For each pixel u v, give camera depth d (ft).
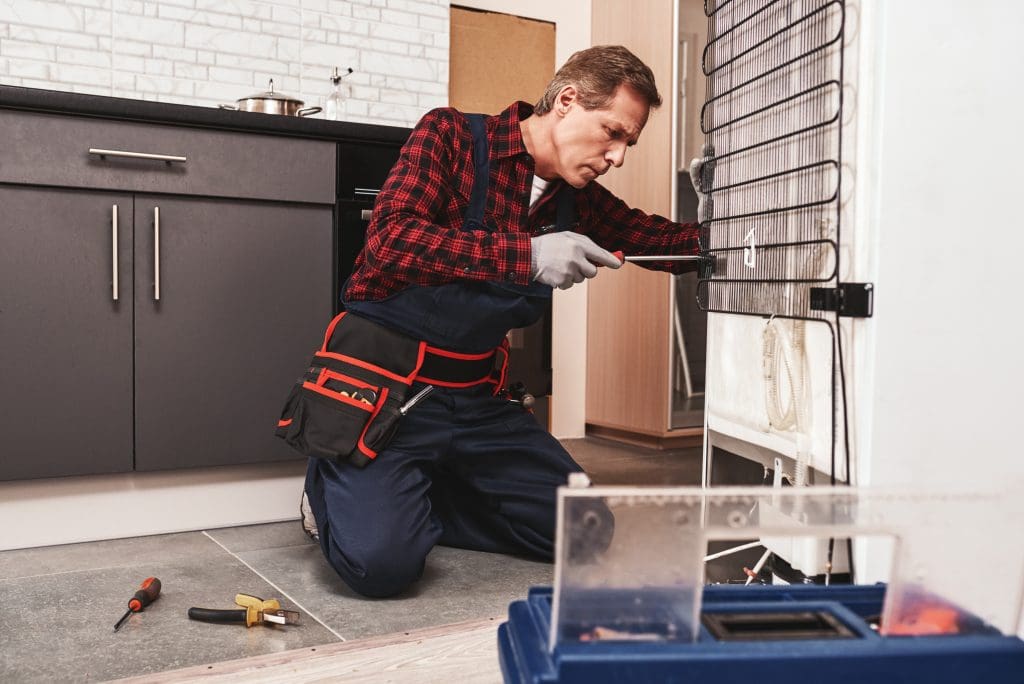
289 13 9.52
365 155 7.74
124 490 7.13
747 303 5.06
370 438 5.72
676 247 6.52
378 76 10.07
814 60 4.36
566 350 12.43
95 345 6.79
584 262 5.43
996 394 4.20
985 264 4.14
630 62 5.62
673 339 11.21
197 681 3.97
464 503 6.93
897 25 3.94
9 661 4.52
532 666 2.19
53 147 6.53
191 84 9.08
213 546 6.91
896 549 2.37
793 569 4.70
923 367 4.10
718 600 2.63
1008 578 2.46
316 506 6.02
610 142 5.75
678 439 11.62
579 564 2.24
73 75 8.57
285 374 7.52
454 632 4.63
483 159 5.95
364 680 4.02
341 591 5.80
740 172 5.16
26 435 6.59
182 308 7.09
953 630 2.43
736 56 5.17
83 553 6.68
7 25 8.30
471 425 6.29
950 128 4.05
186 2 9.02
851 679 2.18
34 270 6.57
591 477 9.56
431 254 5.38
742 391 5.17
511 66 11.42
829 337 4.28
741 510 2.32
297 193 7.45
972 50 4.05
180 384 7.12
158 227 6.95
